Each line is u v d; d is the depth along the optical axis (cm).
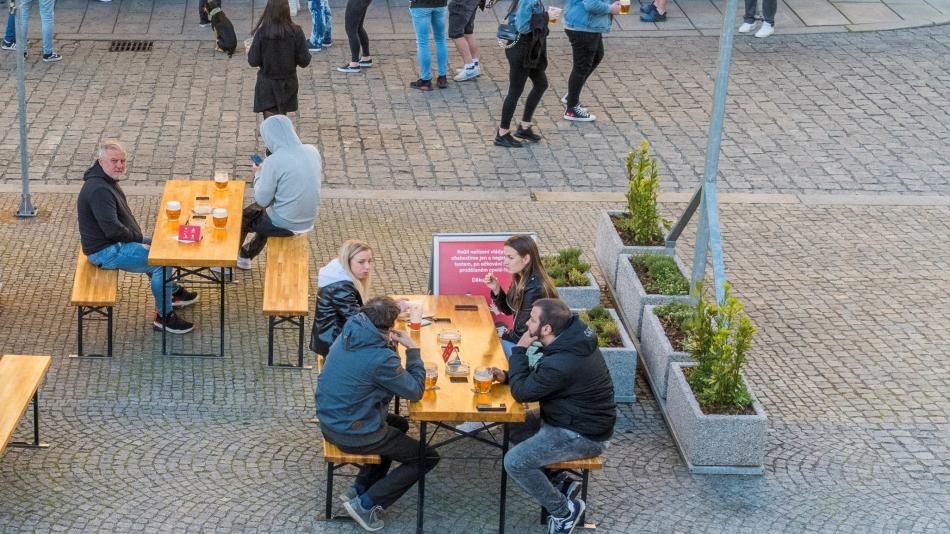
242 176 1412
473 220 1310
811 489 855
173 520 789
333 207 1327
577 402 765
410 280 1158
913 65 1859
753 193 1413
